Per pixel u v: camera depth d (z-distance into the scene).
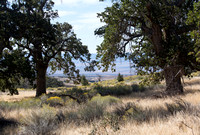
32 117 8.40
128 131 5.25
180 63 14.76
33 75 26.89
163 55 14.93
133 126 5.76
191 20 9.27
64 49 33.16
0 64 22.55
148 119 6.55
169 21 15.52
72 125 7.52
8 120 10.25
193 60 14.45
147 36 16.31
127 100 14.38
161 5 15.50
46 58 32.44
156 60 14.91
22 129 7.29
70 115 9.04
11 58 23.39
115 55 15.62
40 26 25.39
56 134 6.36
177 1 15.67
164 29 16.56
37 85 32.28
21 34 24.31
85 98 15.16
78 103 12.70
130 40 15.86
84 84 51.66
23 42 30.86
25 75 24.98
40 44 29.00
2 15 22.64
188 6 15.40
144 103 10.13
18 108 14.31
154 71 14.81
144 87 23.81
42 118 8.05
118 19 15.16
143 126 5.52
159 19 15.37
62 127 7.12
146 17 15.78
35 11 27.77
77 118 8.65
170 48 14.81
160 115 6.80
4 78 23.41
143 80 15.73
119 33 15.06
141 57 15.53
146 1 14.43
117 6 15.57
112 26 15.27
